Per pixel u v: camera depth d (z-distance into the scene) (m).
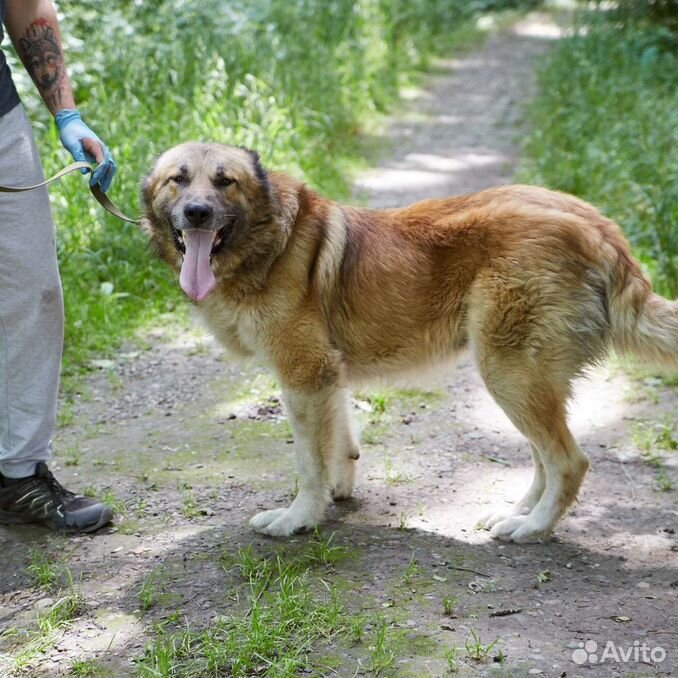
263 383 5.71
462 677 2.96
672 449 4.82
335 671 3.03
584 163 9.07
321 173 9.14
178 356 6.16
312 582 3.60
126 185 7.56
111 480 4.56
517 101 13.44
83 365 6.00
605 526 4.05
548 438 3.89
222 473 4.62
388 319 4.06
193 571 3.73
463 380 5.77
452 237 3.97
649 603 3.42
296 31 12.28
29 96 8.12
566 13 20.55
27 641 3.33
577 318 3.84
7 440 4.09
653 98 10.83
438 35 17.27
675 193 7.45
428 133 11.77
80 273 6.88
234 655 3.12
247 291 3.98
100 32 9.68
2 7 3.83
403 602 3.44
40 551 3.95
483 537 3.97
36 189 3.90
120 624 3.39
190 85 9.53
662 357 3.87
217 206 3.84
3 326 3.97
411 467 4.68
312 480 4.05
